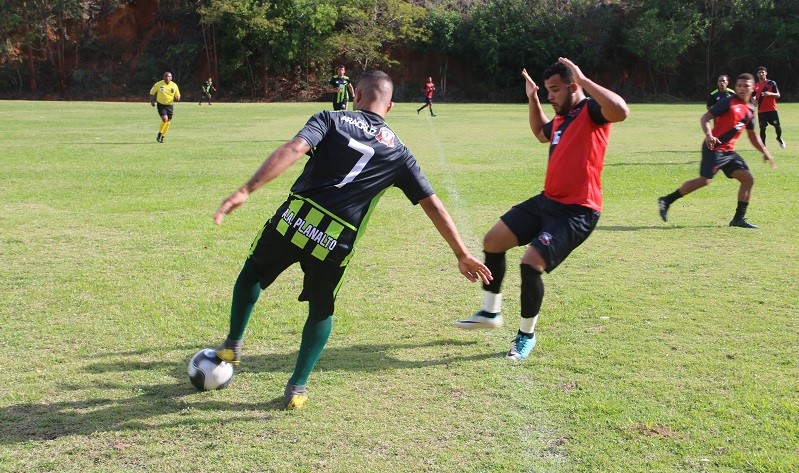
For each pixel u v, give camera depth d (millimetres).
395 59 58688
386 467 3520
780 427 3906
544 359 4934
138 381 4547
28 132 23000
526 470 3496
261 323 5621
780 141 18719
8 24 52562
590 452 3660
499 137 22172
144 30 57406
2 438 3781
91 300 6133
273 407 4199
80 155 16625
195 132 23688
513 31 56469
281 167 3820
